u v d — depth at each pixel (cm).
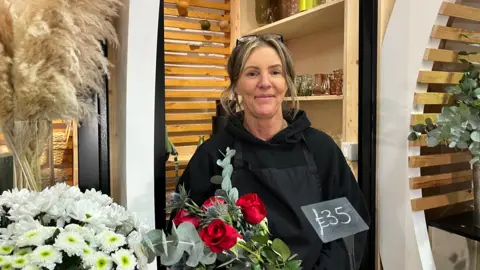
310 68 268
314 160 126
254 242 87
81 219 73
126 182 111
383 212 176
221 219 87
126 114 110
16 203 79
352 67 190
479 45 165
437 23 158
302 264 111
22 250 66
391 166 172
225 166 103
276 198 117
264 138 125
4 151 112
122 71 113
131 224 80
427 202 169
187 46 285
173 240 81
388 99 172
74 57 87
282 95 122
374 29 175
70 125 126
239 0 282
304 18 222
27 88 87
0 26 86
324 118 254
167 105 278
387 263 175
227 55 301
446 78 168
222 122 235
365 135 177
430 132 158
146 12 108
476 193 166
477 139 150
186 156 274
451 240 171
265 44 120
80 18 91
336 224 102
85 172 114
